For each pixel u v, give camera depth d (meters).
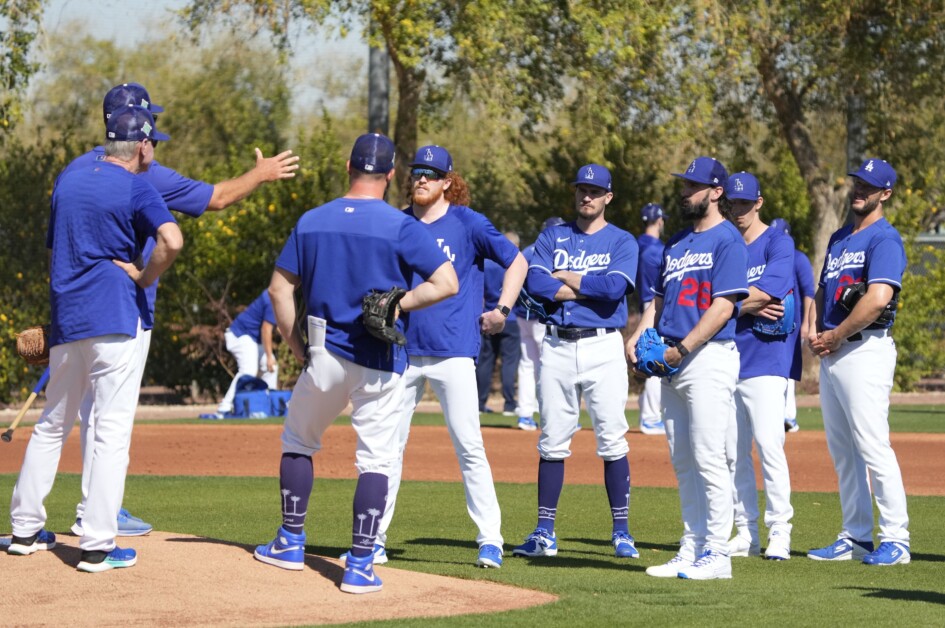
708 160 21.55
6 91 63.97
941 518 29.41
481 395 62.47
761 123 82.19
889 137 79.88
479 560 22.23
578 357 23.98
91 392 21.75
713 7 63.28
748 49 68.75
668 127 65.38
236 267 66.25
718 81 71.12
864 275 24.02
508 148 70.88
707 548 21.59
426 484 35.31
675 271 21.69
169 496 32.22
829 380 24.42
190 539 21.73
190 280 66.69
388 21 59.28
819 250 76.25
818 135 87.00
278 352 65.75
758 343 24.77
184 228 66.38
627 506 24.31
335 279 18.80
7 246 67.31
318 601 18.28
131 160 20.02
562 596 19.34
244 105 108.38
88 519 19.19
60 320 19.47
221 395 69.25
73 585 18.52
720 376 21.22
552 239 24.64
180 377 68.38
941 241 85.81
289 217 67.62
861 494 24.55
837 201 76.56
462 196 23.25
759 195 24.84
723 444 21.44
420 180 22.80
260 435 48.97
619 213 78.12
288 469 19.64
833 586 20.83
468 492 22.64
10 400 65.31
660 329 21.84
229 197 22.47
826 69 71.12
